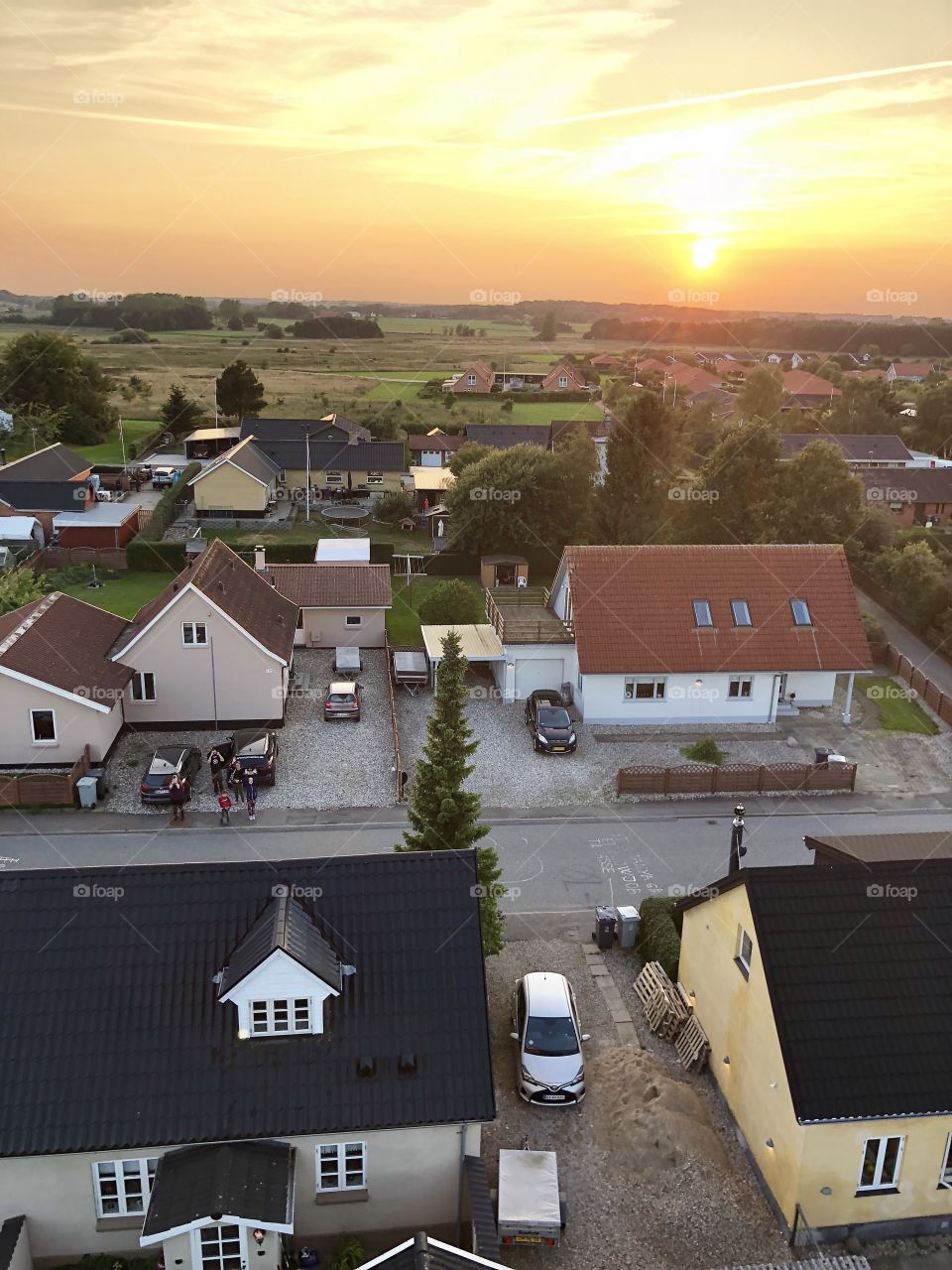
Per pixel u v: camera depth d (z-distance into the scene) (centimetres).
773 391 12669
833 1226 1861
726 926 2211
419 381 18050
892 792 3847
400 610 6050
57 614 4047
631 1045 2455
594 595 4388
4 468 7788
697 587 4450
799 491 6156
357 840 3391
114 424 12519
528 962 2770
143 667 4072
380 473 8788
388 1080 1725
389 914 1908
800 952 1942
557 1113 2195
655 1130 2062
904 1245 1880
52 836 3359
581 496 7125
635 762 4022
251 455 8288
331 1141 1706
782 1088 1875
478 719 4403
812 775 3816
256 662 4109
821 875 2044
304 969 1709
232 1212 1524
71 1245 1712
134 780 3753
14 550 6844
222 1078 1700
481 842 3403
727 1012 2209
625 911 2858
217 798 3616
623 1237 1870
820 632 4403
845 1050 1834
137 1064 1698
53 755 3738
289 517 8131
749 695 4372
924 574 5806
